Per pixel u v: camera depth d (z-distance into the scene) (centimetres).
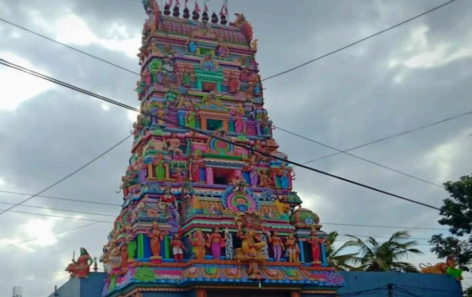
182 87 3800
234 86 3906
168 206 3175
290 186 3656
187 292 2984
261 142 3762
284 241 3281
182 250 3070
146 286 2894
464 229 4103
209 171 3444
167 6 4125
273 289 3095
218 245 3053
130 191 3494
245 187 3284
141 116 3753
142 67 3997
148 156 3381
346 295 3447
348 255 4356
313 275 3300
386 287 3547
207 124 3681
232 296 3033
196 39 3988
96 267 3312
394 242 4362
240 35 4172
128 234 3072
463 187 4056
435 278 3666
